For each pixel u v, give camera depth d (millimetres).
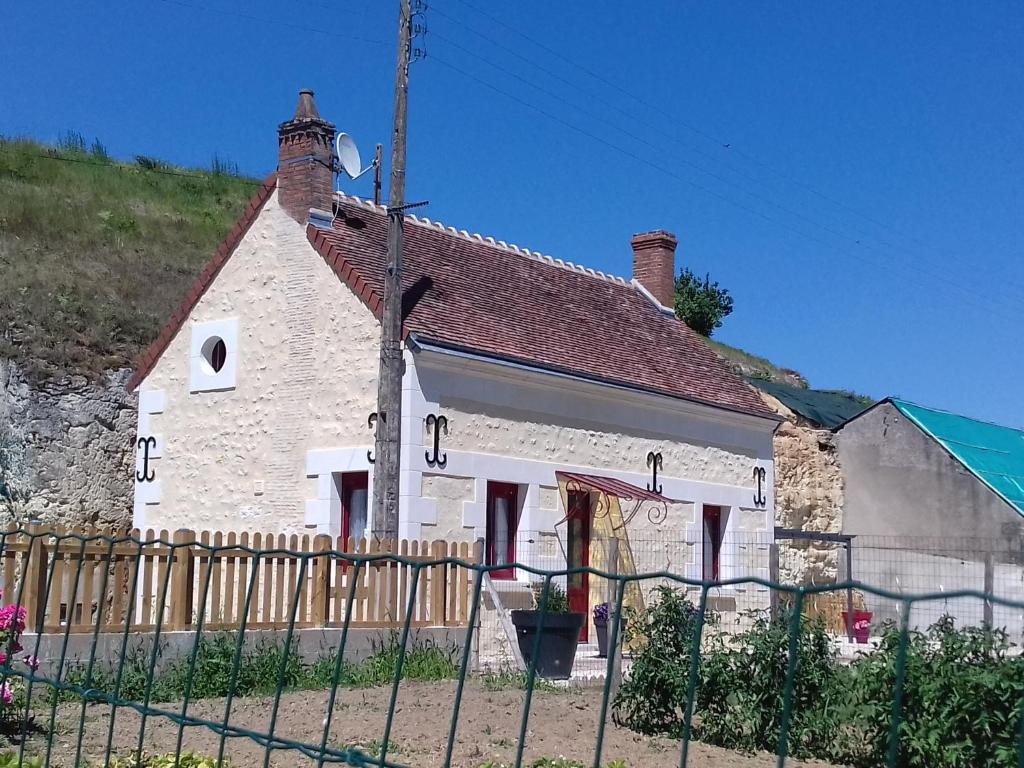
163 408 18875
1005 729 8227
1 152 33844
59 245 26562
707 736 10164
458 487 16625
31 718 9523
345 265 17031
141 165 38844
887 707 8734
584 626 18516
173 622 12133
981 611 21344
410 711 10664
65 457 20359
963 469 26172
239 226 18391
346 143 18312
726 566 21422
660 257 25078
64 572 11570
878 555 26828
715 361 23875
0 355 20516
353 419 16656
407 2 16312
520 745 4574
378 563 13859
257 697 11422
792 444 26750
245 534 12734
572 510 18422
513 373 17484
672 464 20531
